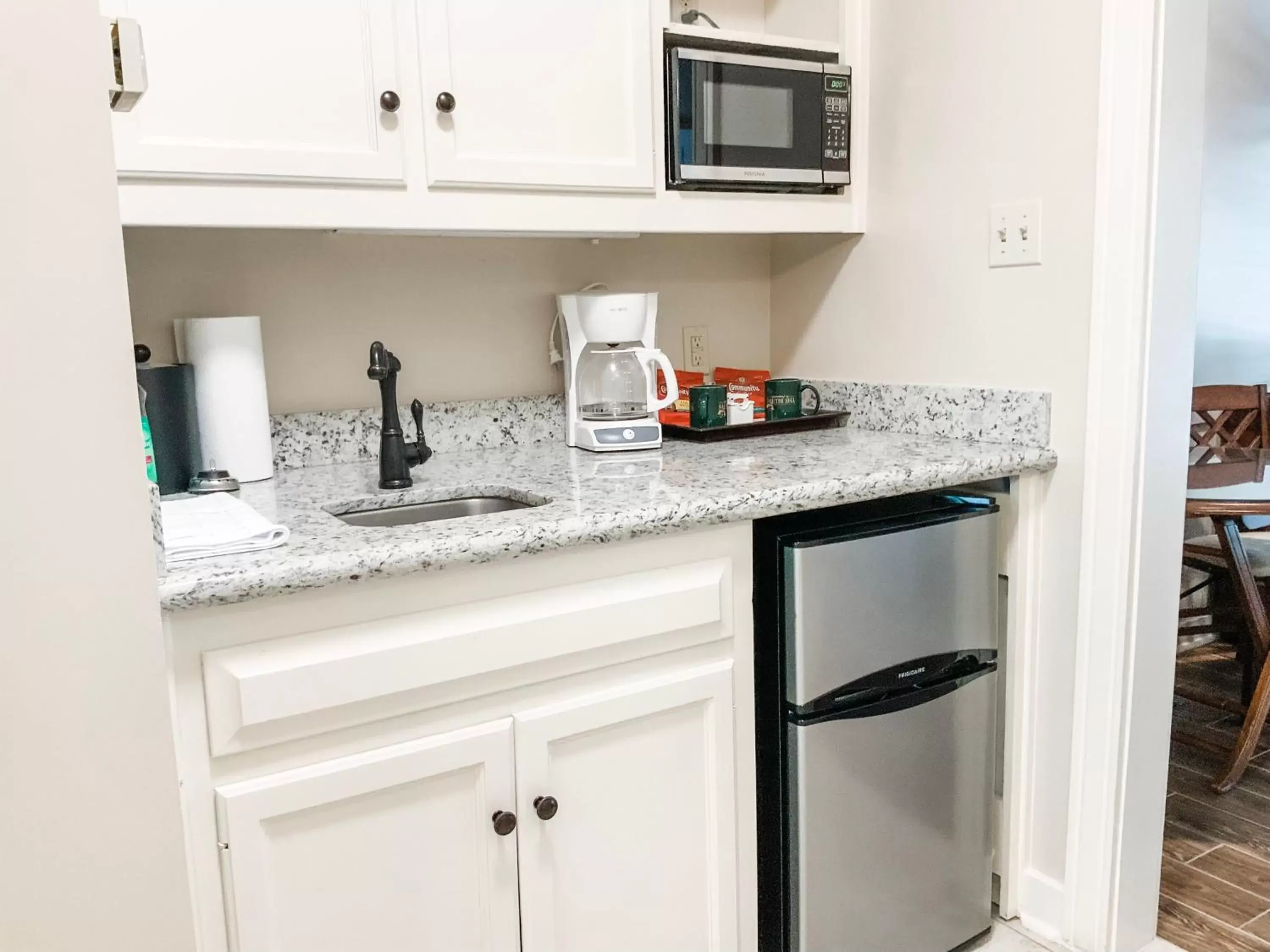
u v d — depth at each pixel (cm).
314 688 109
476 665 119
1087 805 167
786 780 146
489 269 191
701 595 136
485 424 192
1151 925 175
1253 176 324
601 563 128
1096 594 162
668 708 135
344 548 111
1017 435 171
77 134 63
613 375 191
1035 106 163
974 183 175
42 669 66
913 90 184
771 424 196
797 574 139
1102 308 155
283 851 110
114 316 66
